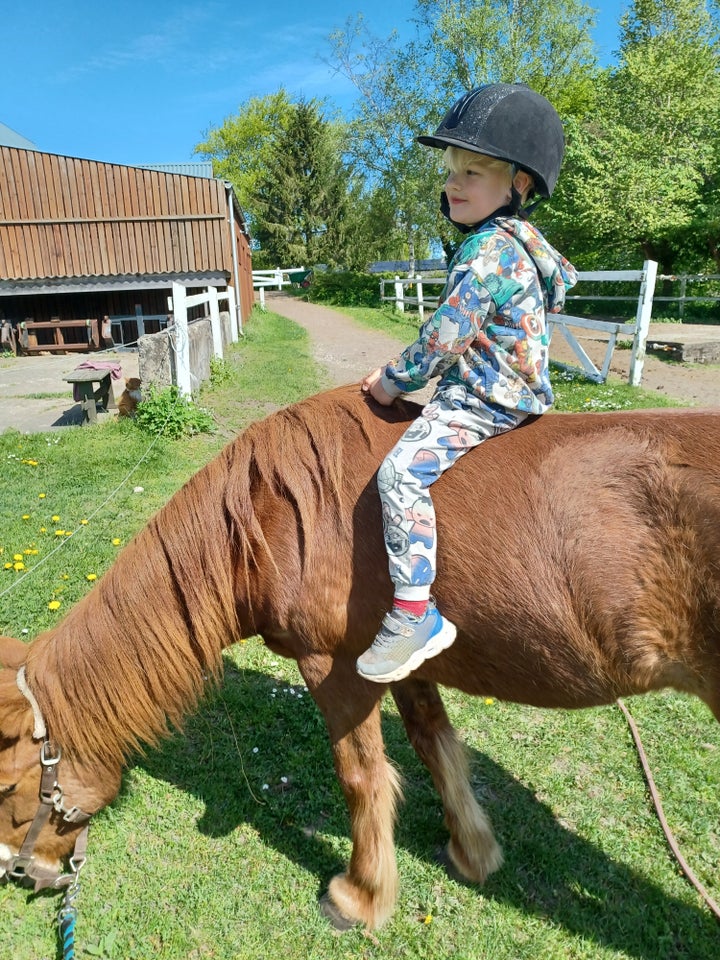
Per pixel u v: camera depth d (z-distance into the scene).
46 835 2.12
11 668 2.16
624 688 1.72
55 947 2.10
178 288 7.45
